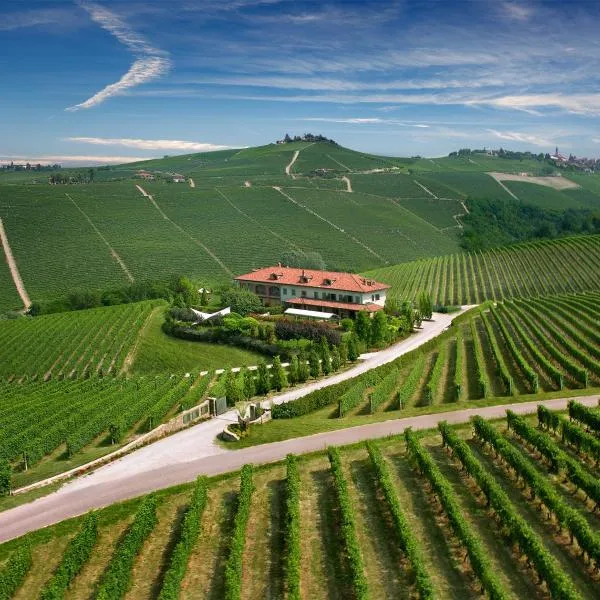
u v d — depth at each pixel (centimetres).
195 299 11625
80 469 4141
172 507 3512
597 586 2584
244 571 2848
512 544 2928
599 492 3114
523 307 10038
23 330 10469
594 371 5941
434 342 7694
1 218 18588
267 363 8312
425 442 4250
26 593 2767
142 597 2700
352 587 2688
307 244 19112
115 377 8219
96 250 17162
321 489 3650
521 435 4106
